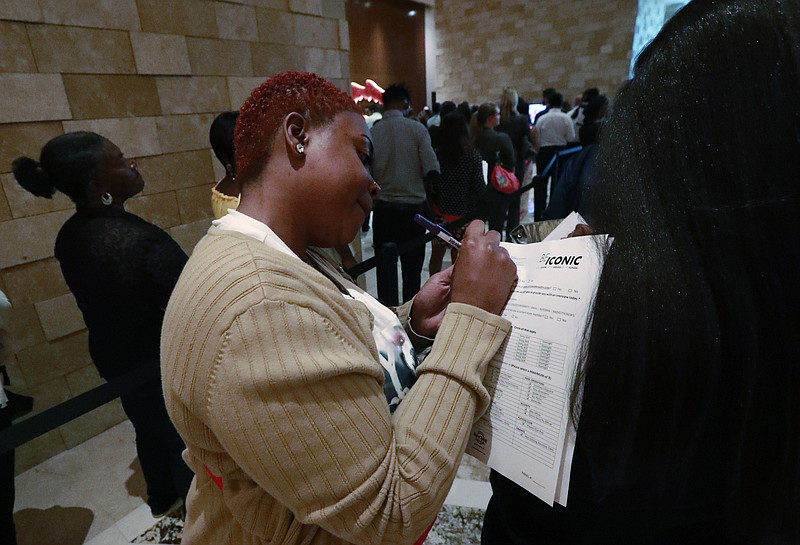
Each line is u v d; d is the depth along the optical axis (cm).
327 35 268
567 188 199
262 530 50
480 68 924
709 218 31
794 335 30
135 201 202
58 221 184
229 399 39
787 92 29
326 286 48
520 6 855
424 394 49
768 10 30
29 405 142
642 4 774
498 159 370
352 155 51
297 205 50
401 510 44
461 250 56
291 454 40
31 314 184
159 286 131
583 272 47
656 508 38
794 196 29
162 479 164
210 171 227
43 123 170
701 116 31
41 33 163
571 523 43
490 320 51
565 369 44
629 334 33
